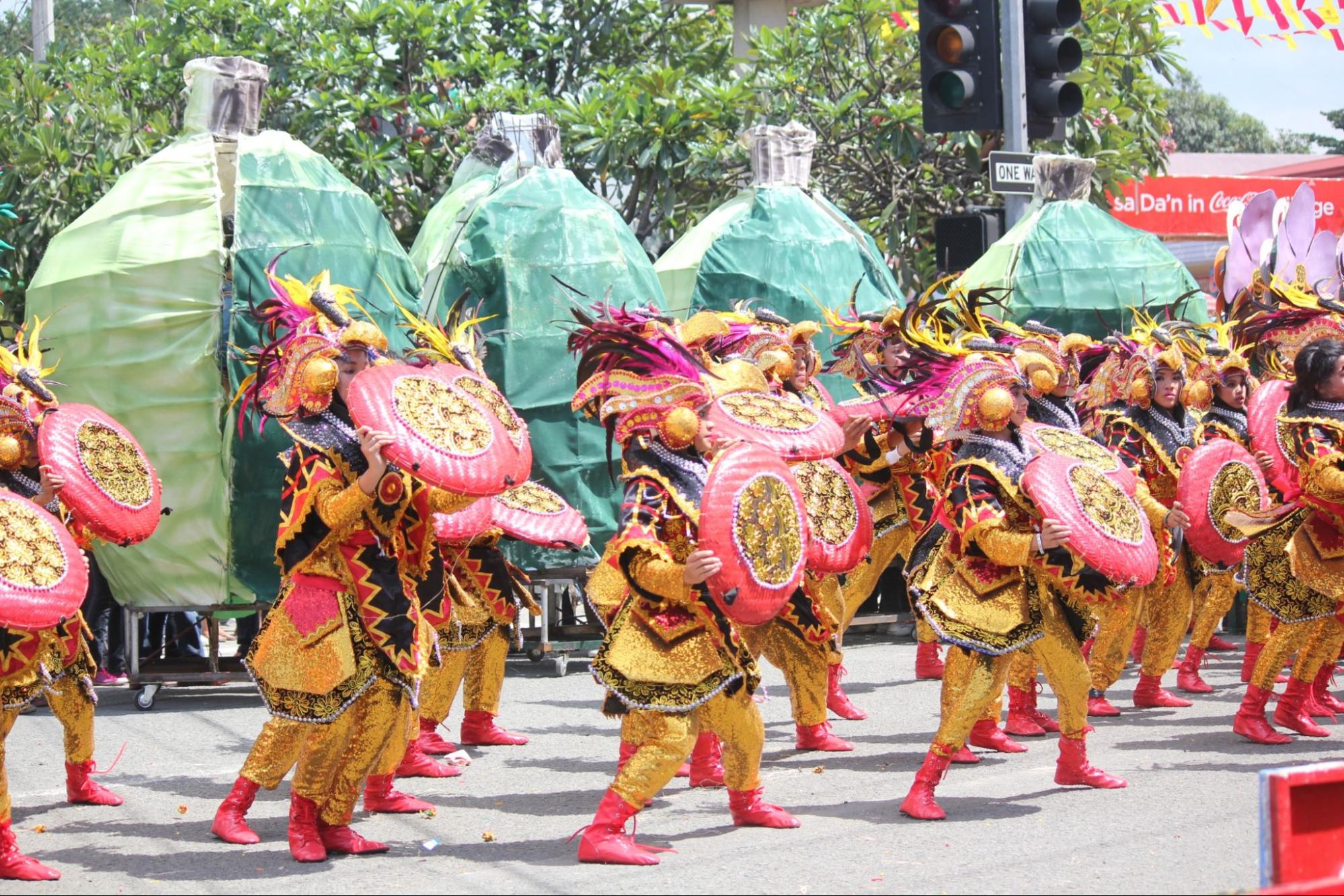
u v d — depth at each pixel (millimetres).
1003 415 5746
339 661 5262
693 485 5238
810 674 7227
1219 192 22938
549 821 5977
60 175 13609
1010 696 7746
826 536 6848
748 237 11555
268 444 8938
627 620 5281
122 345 8961
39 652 5652
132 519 6082
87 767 6312
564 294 10258
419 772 6902
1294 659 8164
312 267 9172
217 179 9250
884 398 6398
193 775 6961
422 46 14906
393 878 5078
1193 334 9039
